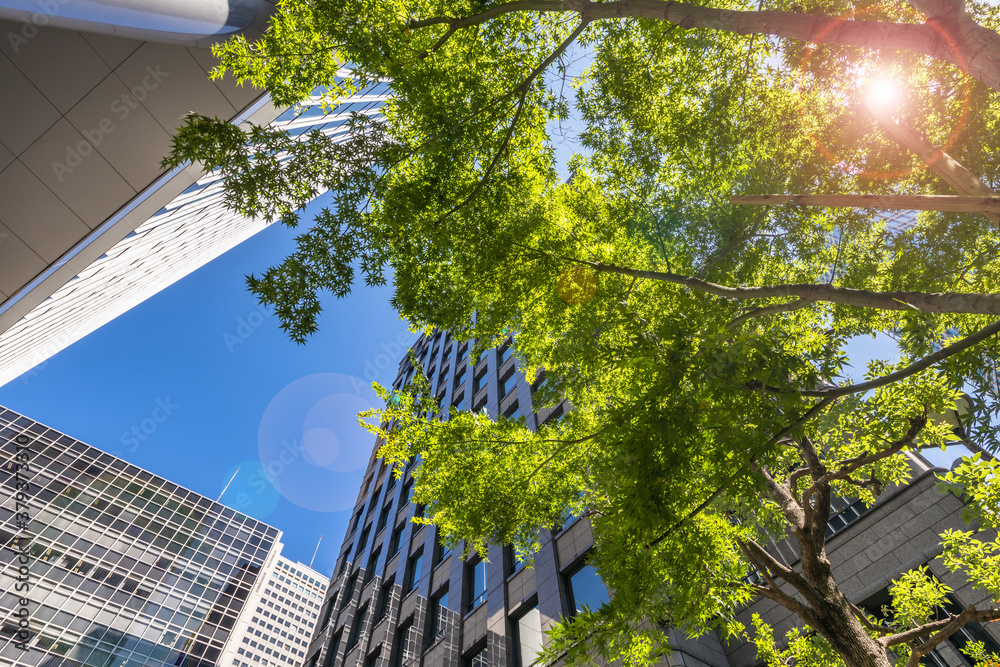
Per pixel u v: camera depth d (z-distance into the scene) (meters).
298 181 6.89
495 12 7.36
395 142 7.68
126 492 66.25
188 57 9.77
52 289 11.71
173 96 10.05
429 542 24.45
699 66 8.27
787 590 12.51
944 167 4.81
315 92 14.70
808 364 4.99
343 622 27.31
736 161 7.63
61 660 49.25
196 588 63.28
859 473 10.12
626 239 8.16
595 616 5.15
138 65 9.48
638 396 5.54
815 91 8.01
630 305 7.20
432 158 7.25
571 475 9.15
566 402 20.39
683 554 5.64
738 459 5.05
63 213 10.24
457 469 9.38
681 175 8.19
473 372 32.66
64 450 65.00
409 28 7.48
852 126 7.68
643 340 5.56
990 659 8.55
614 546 5.26
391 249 7.80
